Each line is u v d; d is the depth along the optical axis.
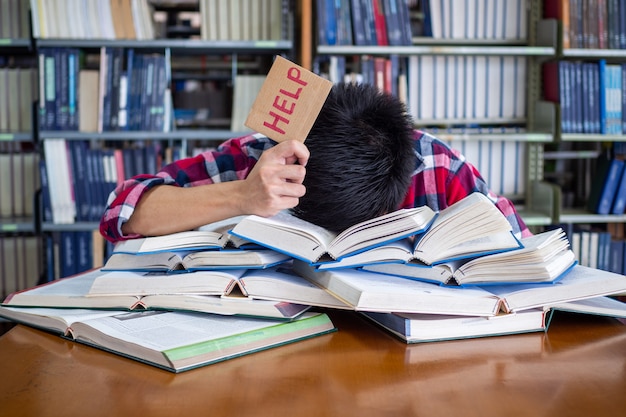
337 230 0.84
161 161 2.64
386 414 0.56
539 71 2.80
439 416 0.55
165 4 2.81
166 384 0.62
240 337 0.70
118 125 2.55
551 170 3.04
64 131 2.56
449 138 2.66
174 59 2.82
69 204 2.61
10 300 0.84
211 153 1.20
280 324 0.74
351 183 0.79
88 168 2.59
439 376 0.64
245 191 0.87
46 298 0.83
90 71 2.55
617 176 2.71
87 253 2.63
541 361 0.68
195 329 0.72
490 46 2.79
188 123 2.71
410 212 0.78
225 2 2.58
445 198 1.23
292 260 0.91
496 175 2.86
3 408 0.57
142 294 0.80
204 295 0.78
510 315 0.76
